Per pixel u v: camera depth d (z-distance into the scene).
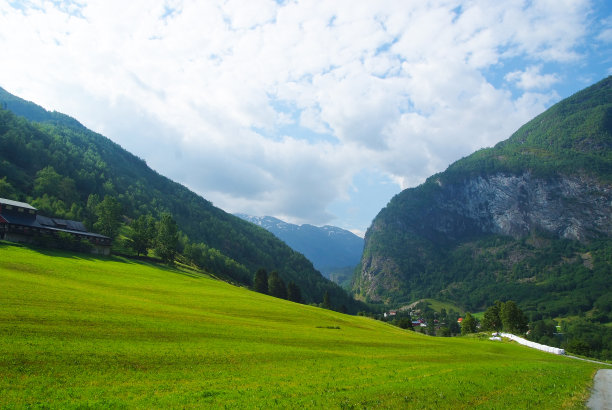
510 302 176.38
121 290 87.62
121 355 37.09
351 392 29.55
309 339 65.06
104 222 175.88
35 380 28.12
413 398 28.16
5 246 113.75
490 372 43.38
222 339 52.81
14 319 43.66
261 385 31.67
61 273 92.38
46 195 198.75
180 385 30.45
